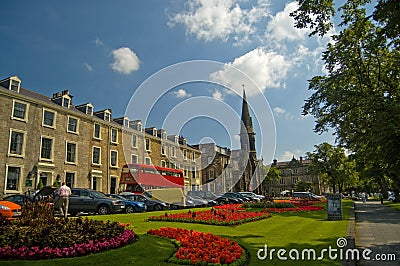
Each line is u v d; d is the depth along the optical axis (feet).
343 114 66.03
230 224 44.57
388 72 66.28
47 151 101.81
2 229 24.64
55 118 104.88
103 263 21.18
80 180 111.04
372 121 42.09
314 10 42.04
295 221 52.54
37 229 24.82
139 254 23.84
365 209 96.84
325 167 198.49
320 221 53.11
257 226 44.88
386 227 48.70
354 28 68.08
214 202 104.78
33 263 20.18
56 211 59.67
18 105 94.73
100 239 25.39
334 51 73.67
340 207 55.52
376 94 51.42
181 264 21.71
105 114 127.95
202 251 23.49
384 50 66.28
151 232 34.12
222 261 21.80
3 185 87.40
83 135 114.93
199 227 42.19
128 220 49.85
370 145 40.37
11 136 91.56
